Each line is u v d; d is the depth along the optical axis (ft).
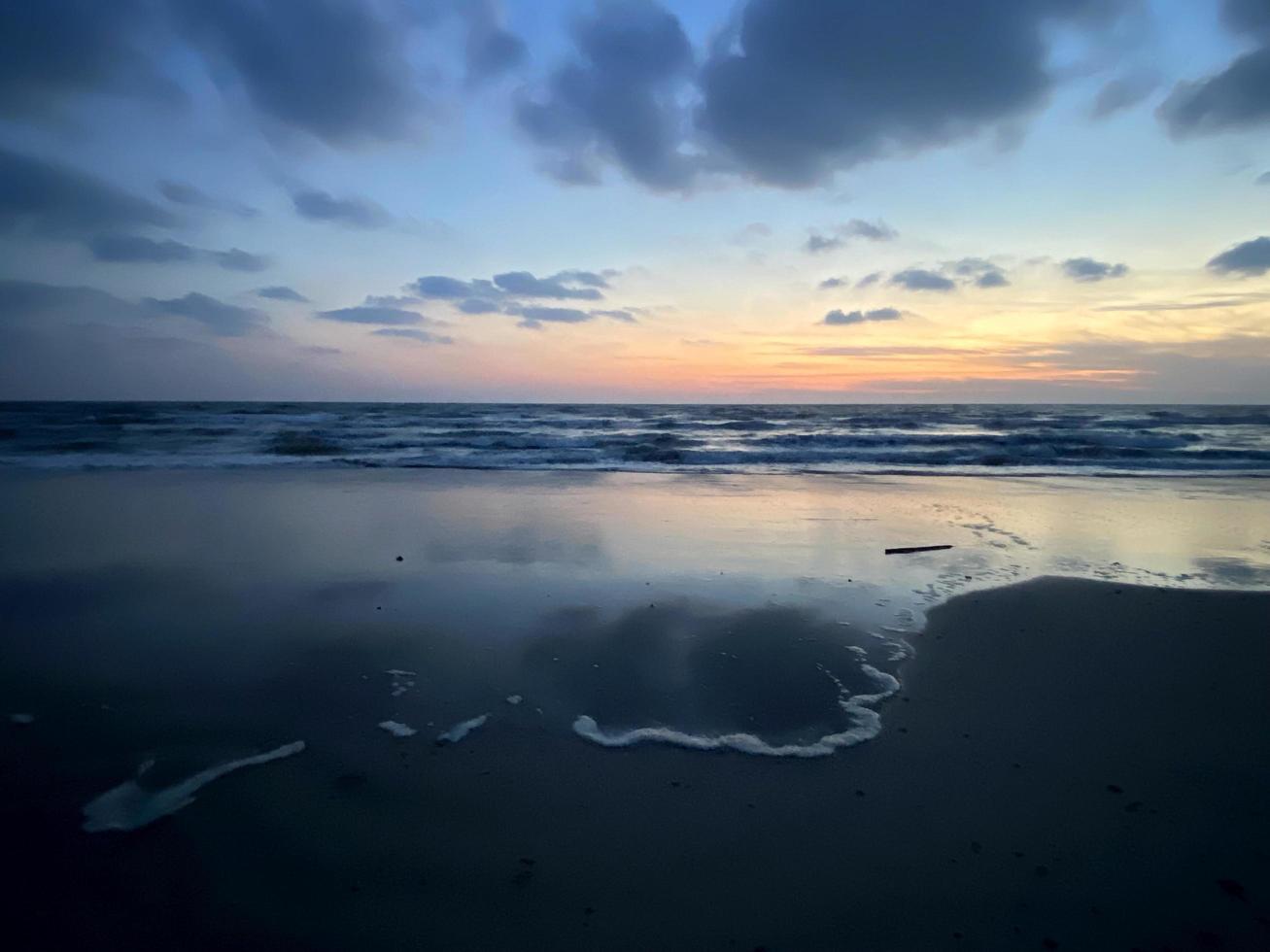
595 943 8.03
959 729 12.79
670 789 10.86
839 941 8.11
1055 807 10.53
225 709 13.10
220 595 19.74
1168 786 11.07
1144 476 49.39
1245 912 8.53
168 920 8.25
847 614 18.61
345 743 11.99
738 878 9.04
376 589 20.39
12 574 21.54
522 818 10.12
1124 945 8.07
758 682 14.49
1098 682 14.75
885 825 10.08
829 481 46.06
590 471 50.96
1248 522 31.76
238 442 66.54
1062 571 23.06
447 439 73.67
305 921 8.28
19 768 11.03
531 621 17.81
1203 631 17.58
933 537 27.94
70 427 80.07
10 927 8.09
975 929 8.28
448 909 8.48
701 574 22.20
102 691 13.74
